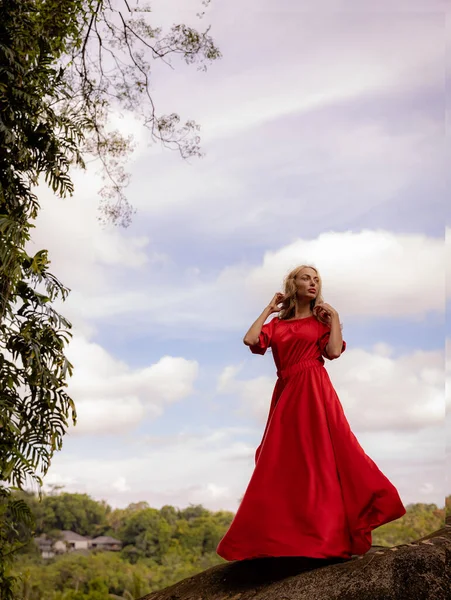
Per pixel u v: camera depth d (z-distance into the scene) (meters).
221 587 2.43
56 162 2.91
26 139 2.86
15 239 2.64
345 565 2.22
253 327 2.74
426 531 15.81
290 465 2.53
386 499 2.41
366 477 2.45
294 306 2.85
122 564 20.47
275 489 2.49
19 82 2.80
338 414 2.59
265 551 2.39
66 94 3.04
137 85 4.56
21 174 2.91
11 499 2.69
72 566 19.67
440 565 2.07
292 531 2.40
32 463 2.65
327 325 2.75
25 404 2.70
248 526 2.46
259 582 2.38
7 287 2.70
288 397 2.65
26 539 2.67
